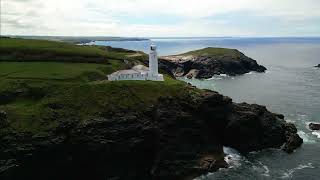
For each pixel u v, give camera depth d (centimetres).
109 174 8362
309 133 11381
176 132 9138
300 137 10919
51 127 8144
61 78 10169
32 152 7725
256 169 8981
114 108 8869
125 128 8538
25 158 7650
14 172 7531
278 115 11969
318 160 9488
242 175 8669
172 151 8944
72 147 8125
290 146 10181
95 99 9038
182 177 8744
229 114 10188
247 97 16412
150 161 8888
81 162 8212
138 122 8762
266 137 10444
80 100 8975
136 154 8631
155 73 11381
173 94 9850
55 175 8075
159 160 8731
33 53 12244
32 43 13625
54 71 10838
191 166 8969
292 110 13962
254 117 10262
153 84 10075
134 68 12344
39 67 11156
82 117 8525
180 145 9119
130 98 9281
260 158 9675
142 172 8788
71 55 12688
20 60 11844
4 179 7431
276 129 10631
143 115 8975
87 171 8306
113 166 8400
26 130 7981
